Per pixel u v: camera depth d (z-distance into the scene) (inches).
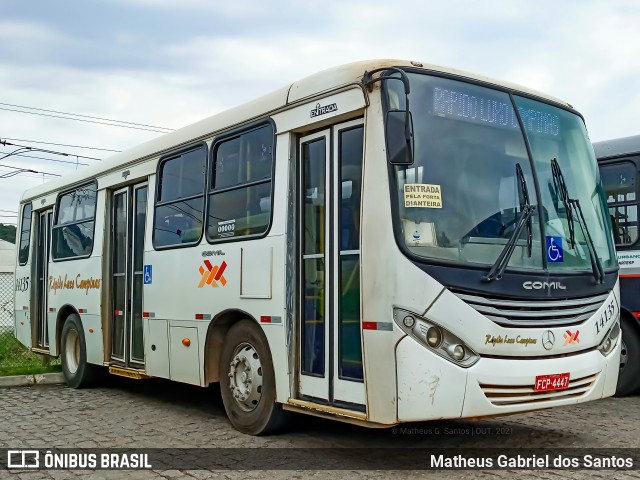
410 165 216.7
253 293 268.1
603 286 246.2
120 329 378.3
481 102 238.1
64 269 441.7
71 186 443.5
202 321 298.8
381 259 211.3
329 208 240.2
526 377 215.5
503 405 212.7
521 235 227.9
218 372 296.0
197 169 315.9
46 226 484.7
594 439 263.4
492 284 214.5
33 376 437.1
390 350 206.8
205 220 303.1
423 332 205.3
